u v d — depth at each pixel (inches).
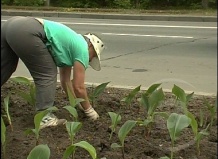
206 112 222.4
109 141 190.9
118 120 194.2
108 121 211.5
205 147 187.3
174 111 225.0
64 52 199.9
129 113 222.2
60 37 199.3
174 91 199.9
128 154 181.9
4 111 220.8
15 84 266.1
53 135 197.5
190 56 397.7
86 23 647.1
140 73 338.3
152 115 195.6
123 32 555.8
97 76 329.1
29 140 192.9
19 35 194.4
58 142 191.5
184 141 191.6
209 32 551.2
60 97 243.4
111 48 443.8
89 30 575.2
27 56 196.2
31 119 215.2
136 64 367.9
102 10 766.5
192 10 752.3
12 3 828.6
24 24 195.3
